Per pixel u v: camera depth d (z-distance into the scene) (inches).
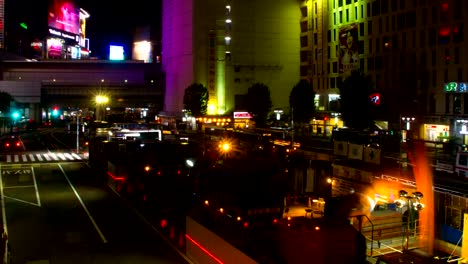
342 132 1900.8
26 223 987.9
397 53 2780.5
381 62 2913.4
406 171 1035.9
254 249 521.3
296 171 1230.3
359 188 997.8
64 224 980.6
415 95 2596.0
